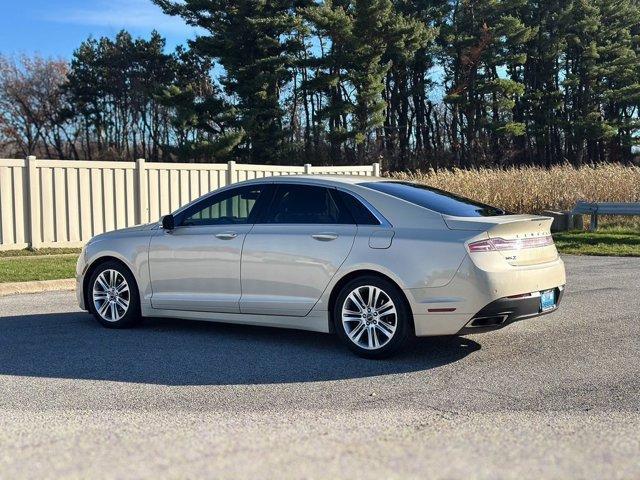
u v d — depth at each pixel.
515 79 58.25
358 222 6.63
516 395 5.29
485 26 49.22
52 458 4.01
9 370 6.15
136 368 6.21
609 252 15.66
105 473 3.77
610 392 5.33
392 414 4.84
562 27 54.91
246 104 41.28
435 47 51.28
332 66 42.81
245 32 40.12
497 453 4.05
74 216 15.08
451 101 51.66
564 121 55.88
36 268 12.38
